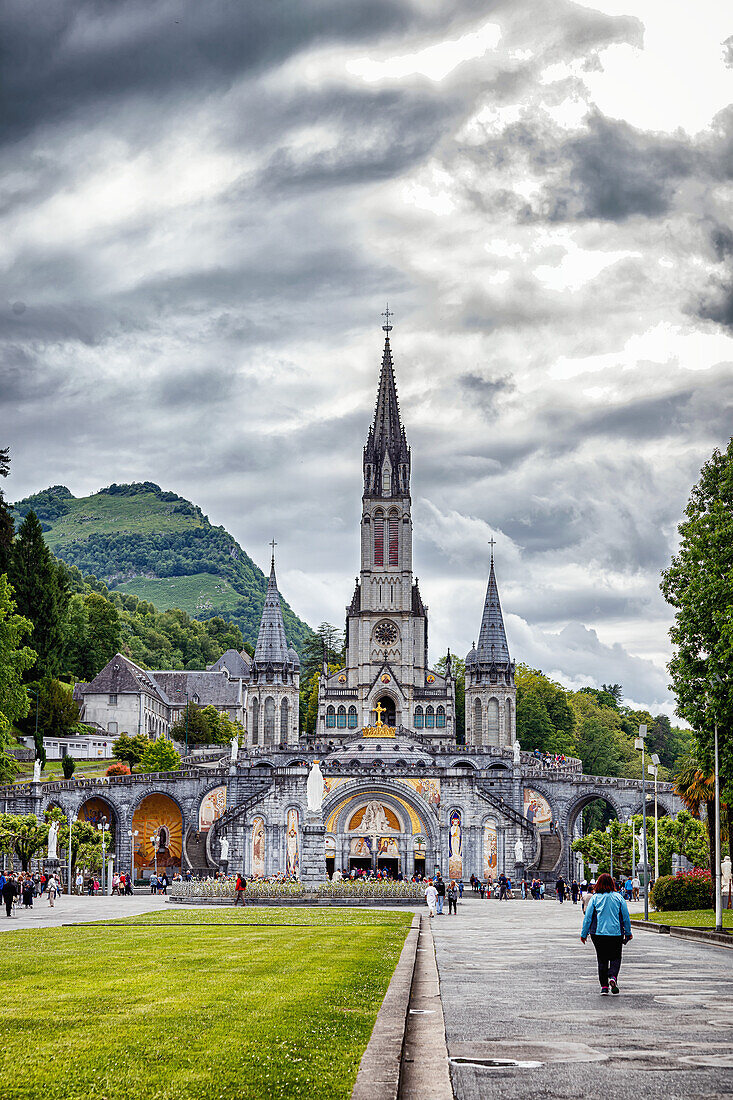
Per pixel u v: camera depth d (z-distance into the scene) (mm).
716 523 57812
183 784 145500
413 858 134250
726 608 54969
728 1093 15078
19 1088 14695
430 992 25281
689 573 58969
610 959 25172
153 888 117125
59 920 53938
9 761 101312
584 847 123812
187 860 135250
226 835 135875
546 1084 15578
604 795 145875
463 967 31859
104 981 25531
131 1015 20156
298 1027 19000
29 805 134500
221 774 146125
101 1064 16016
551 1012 22000
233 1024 19203
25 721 177500
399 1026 19453
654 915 65250
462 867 134000
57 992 23453
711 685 56344
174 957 31797
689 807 89938
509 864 133875
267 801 135500
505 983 27344
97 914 60469
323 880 88500
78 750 179875
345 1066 16094
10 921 53250
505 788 145625
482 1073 16266
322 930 46344
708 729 57719
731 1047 18250
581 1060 17203
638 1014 21734
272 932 44438
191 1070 15695
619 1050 17969
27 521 181250
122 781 143750
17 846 106188
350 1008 21406
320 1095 14453
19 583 176375
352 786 135500
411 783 135625
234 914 60344
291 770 135750
